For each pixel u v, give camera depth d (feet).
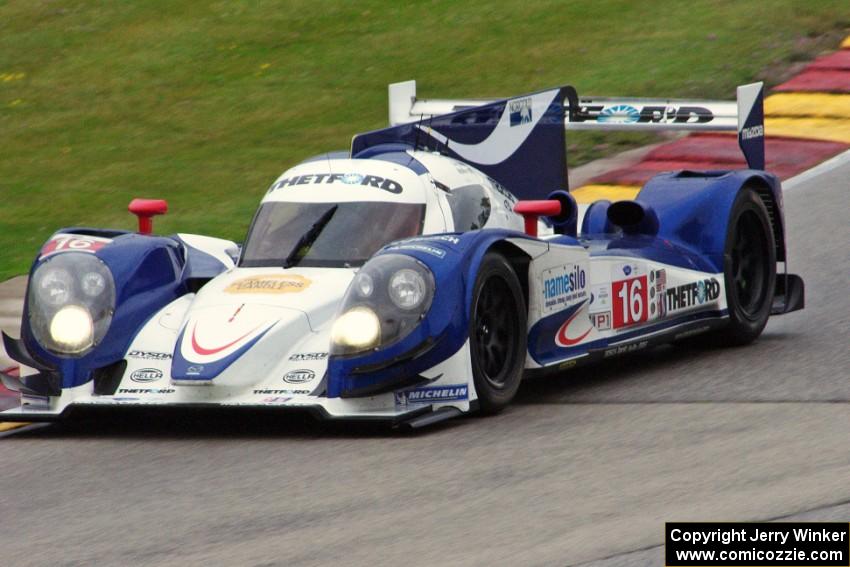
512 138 99.66
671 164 157.79
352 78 220.02
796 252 120.26
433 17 245.04
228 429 78.18
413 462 67.82
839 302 104.06
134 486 66.85
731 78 188.44
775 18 211.41
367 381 73.82
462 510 59.21
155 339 79.97
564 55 215.31
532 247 80.84
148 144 200.03
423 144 95.35
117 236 84.84
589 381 86.63
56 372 79.15
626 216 91.86
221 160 187.73
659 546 52.49
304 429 76.84
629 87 192.24
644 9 232.32
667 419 74.23
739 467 63.00
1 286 130.41
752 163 102.01
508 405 80.69
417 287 74.23
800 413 73.31
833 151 155.33
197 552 55.52
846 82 177.88
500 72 212.84
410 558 53.21
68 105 223.10
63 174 188.24
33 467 72.13
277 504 61.93
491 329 78.64
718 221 94.63
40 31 259.80
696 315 92.79
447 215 84.69
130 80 231.30
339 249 82.28
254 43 243.40
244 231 150.61
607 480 62.49
